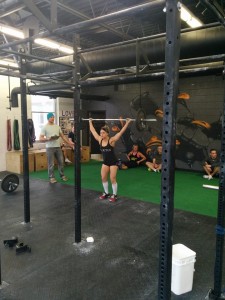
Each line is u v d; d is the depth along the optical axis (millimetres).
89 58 3826
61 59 4430
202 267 2553
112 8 4539
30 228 3518
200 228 3459
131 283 2328
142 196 4910
